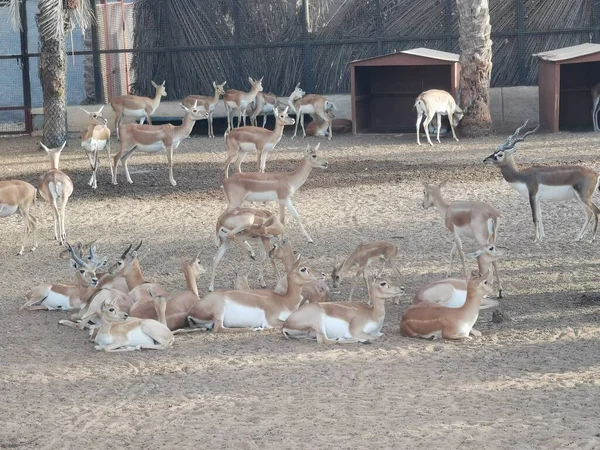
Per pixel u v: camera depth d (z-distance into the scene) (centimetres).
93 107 2806
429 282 1098
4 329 1062
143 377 884
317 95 2595
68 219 1664
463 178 1873
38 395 845
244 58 2844
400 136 2578
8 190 1393
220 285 1217
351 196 1755
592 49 2456
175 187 1917
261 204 1719
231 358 928
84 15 2533
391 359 907
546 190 1360
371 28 2806
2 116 3269
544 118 2556
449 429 715
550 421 724
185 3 2830
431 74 2764
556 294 1119
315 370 880
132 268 1117
